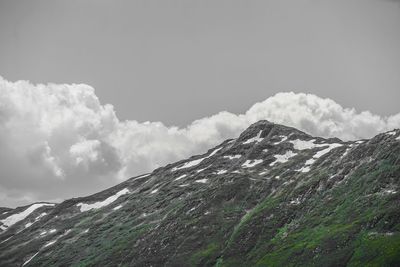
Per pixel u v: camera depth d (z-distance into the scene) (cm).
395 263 13125
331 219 17775
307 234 17575
